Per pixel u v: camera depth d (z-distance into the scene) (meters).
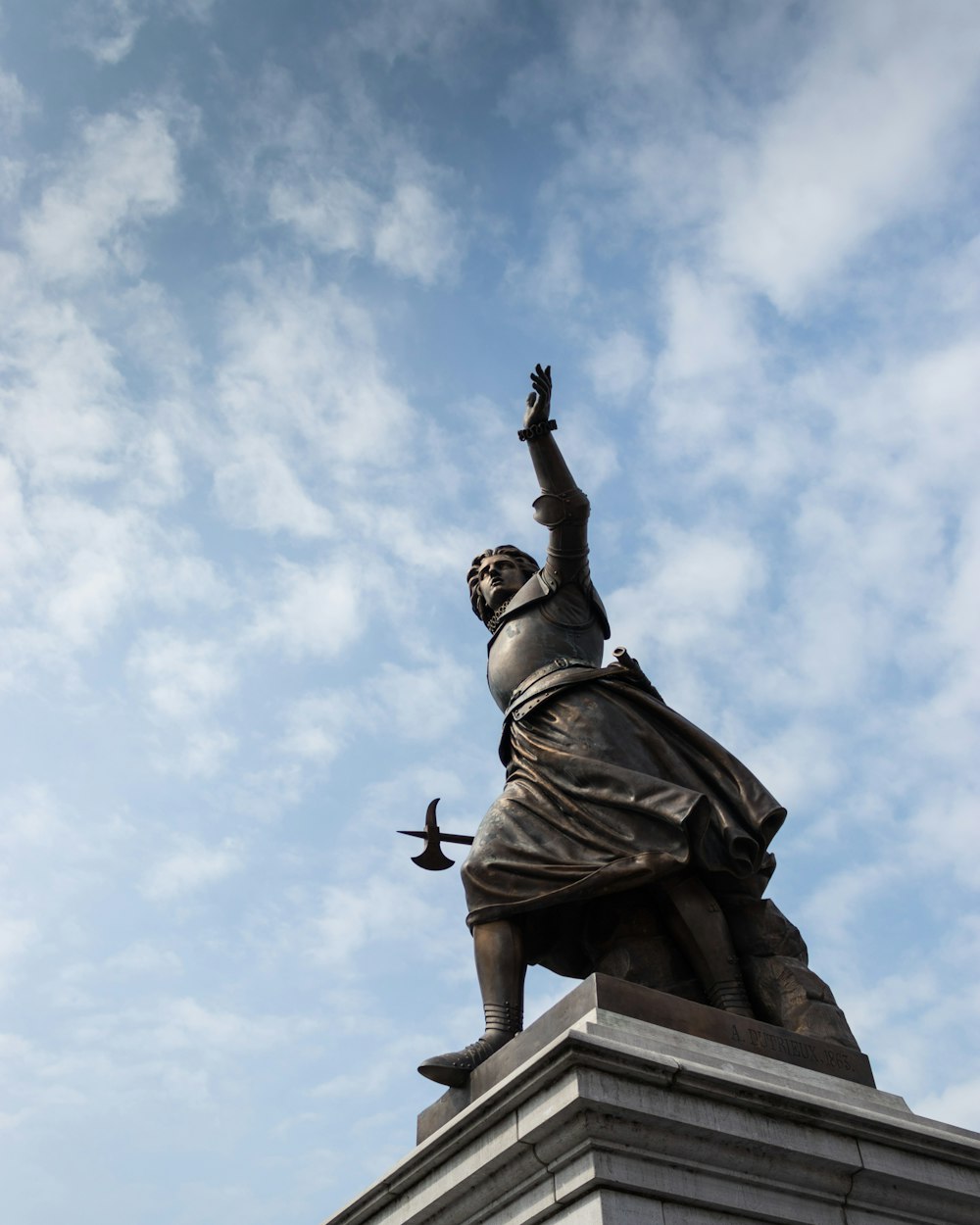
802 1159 8.15
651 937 10.49
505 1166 8.00
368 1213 9.12
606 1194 7.40
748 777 10.98
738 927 10.58
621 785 10.61
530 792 11.09
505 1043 9.87
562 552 12.22
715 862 10.32
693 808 10.28
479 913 10.50
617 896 10.62
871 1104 9.20
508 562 13.31
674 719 11.50
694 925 10.23
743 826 10.70
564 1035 7.61
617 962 10.41
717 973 10.10
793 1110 8.18
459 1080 9.58
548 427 11.89
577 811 10.70
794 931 10.66
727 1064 8.76
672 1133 7.74
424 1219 8.60
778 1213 8.00
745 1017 9.48
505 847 10.72
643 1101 7.66
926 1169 8.63
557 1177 7.71
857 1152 8.36
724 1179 7.90
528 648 12.16
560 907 10.63
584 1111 7.50
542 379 11.94
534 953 10.84
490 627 13.11
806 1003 9.97
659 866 10.05
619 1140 7.58
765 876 10.73
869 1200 8.43
